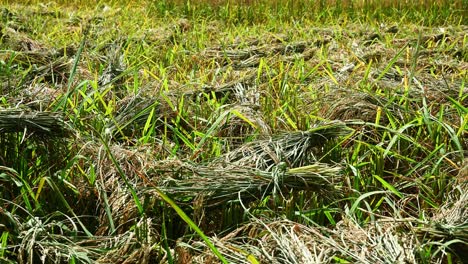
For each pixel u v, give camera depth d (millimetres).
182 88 4633
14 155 3203
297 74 5254
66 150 3242
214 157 3387
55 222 2779
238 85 4719
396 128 3979
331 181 2971
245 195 2891
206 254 2510
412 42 6914
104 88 4414
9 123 3107
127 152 3213
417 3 9461
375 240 2525
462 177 3236
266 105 4230
